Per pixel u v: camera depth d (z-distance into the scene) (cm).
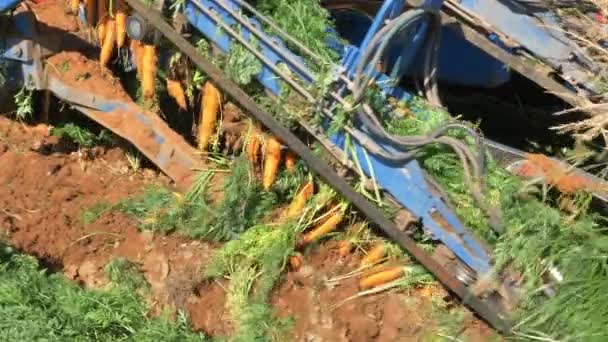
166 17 336
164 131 350
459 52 402
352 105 321
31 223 335
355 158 328
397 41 329
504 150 349
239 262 332
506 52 346
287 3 337
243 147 343
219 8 329
